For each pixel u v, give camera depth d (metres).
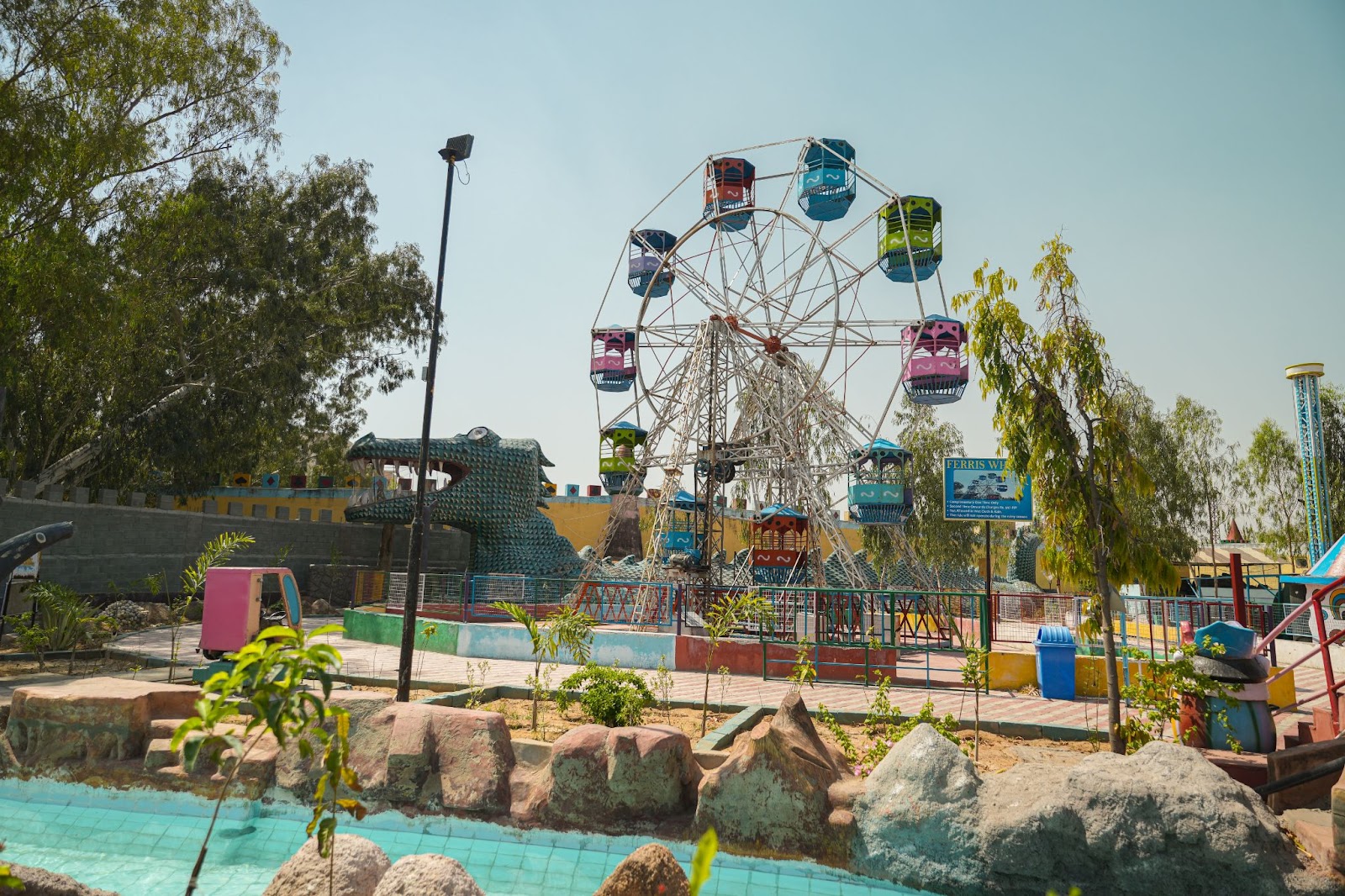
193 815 8.39
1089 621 9.70
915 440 37.78
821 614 20.23
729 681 15.68
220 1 32.47
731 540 42.25
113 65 25.92
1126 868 6.20
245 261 34.97
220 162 34.84
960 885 6.60
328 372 42.03
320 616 29.84
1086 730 10.98
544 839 7.82
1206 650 9.16
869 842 7.05
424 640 19.73
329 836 3.62
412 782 8.27
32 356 29.48
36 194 23.62
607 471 34.62
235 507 40.91
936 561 36.22
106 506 26.73
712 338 30.75
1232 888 5.99
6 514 23.03
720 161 35.91
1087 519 9.07
